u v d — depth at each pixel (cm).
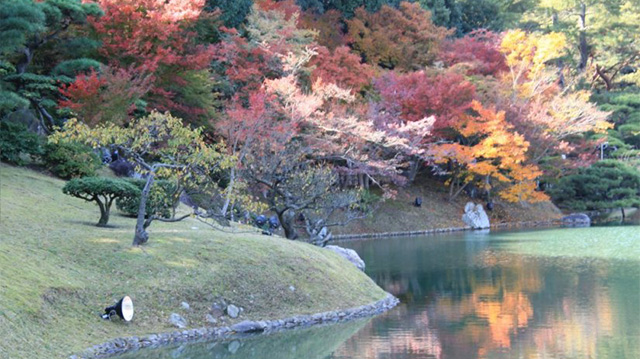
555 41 5581
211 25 4225
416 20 5769
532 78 5719
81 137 1898
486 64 5731
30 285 1498
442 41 5934
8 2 2430
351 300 1983
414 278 2569
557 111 5469
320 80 3800
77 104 2850
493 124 4741
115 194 2173
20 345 1291
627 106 6569
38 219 2091
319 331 1717
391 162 4184
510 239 4012
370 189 5094
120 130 1933
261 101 3231
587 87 7356
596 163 5816
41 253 1698
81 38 3078
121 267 1730
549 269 2716
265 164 2853
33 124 3184
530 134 5284
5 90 2764
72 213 2302
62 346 1371
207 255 1872
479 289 2306
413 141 4259
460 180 5488
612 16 7119
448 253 3347
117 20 3216
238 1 4456
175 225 2353
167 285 1702
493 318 1858
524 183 5228
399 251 3478
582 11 7312
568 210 5928
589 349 1513
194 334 1598
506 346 1556
